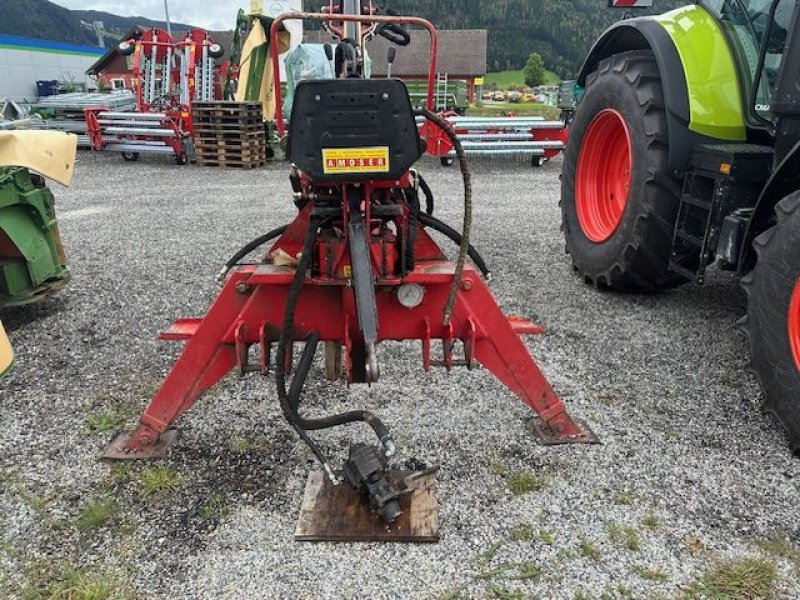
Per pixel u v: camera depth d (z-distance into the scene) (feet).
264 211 24.82
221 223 22.68
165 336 8.91
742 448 9.11
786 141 10.54
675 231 12.78
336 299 8.02
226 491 8.16
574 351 12.19
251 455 8.89
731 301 14.94
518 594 6.63
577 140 16.11
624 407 10.21
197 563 7.01
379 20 8.86
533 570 6.93
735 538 7.41
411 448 9.07
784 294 8.73
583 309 14.32
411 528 7.41
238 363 8.14
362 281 6.98
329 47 10.21
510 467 8.66
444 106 54.08
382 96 6.66
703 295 15.35
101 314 13.98
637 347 12.37
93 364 11.68
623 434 9.45
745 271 10.84
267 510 7.83
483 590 6.69
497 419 9.84
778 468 8.66
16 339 12.69
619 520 7.68
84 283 15.97
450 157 37.55
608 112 14.60
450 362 8.42
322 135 6.72
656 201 12.81
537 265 17.76
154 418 8.74
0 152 9.94
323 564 7.00
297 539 7.32
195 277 16.42
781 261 8.78
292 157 6.84
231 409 10.06
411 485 8.16
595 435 9.36
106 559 7.07
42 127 41.57
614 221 15.49
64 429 9.57
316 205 7.89
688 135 12.21
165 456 8.82
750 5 11.84
